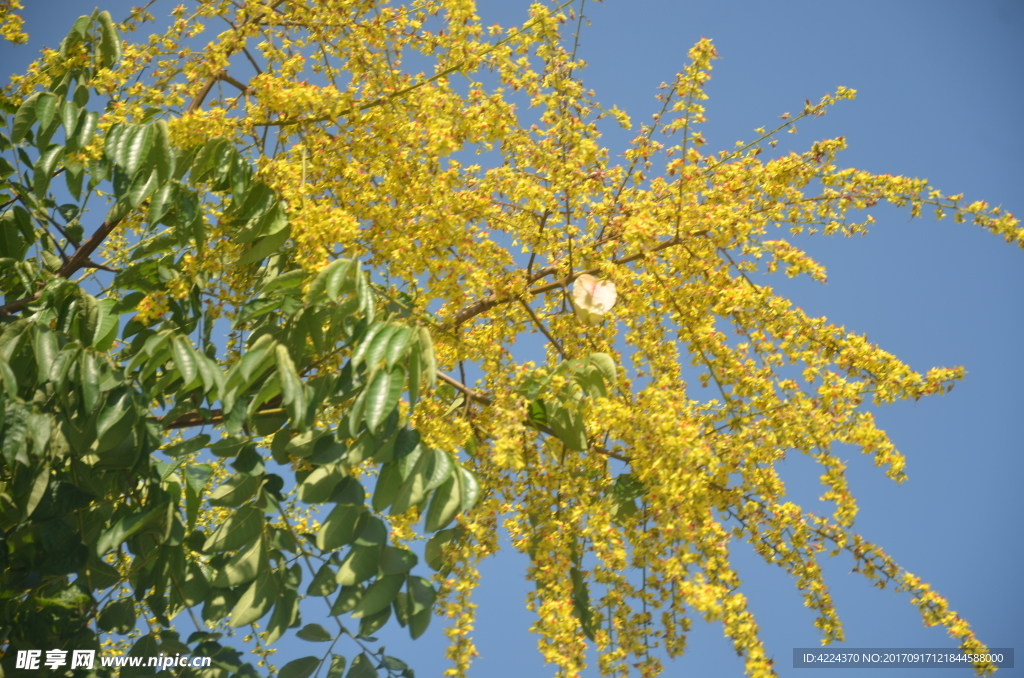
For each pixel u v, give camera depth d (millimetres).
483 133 2844
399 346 2338
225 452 2621
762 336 2773
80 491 2574
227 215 2807
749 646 2242
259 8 3254
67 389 2428
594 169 3172
